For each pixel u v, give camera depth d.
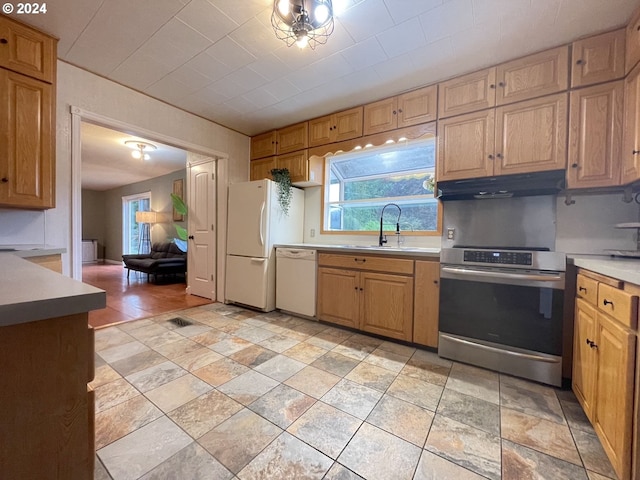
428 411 1.50
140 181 7.59
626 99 1.73
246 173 3.88
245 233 3.41
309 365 1.99
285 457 1.17
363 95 2.75
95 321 2.87
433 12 1.73
